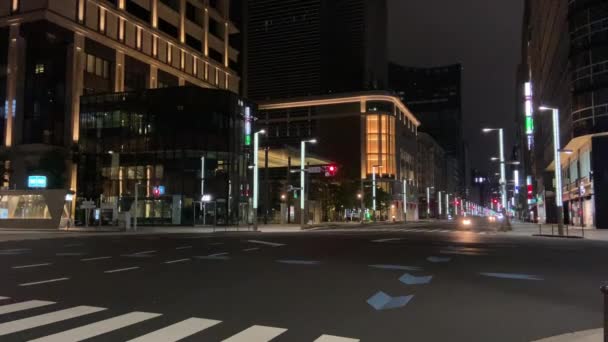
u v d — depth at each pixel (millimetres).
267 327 8430
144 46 84688
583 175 59750
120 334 7816
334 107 133375
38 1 68875
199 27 99688
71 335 7715
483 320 9125
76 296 11320
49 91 70125
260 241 32062
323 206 102500
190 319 8977
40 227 50156
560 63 60688
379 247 26828
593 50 51625
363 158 129500
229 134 68375
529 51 119250
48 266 17281
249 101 73625
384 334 8039
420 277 14836
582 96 52344
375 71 161625
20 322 8609
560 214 39062
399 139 137875
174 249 25062
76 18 72312
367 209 113938
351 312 9781
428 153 183750
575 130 53094
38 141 69562
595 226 53281
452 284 13508
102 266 17312
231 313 9578
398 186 133625
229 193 67250
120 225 50594
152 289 12375
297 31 161750
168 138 66812
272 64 162625
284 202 82688
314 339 7660
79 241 31844
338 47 158250
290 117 137000
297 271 16109
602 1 51219
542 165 92062
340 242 31109
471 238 36594
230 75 109812
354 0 158250
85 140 69750
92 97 70125
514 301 11078
